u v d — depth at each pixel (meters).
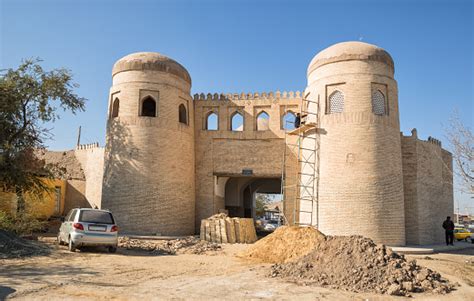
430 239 19.58
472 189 12.59
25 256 11.20
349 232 16.77
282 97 22.59
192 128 22.70
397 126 18.28
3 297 6.33
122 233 19.41
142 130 20.23
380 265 8.46
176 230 20.30
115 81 21.38
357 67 17.92
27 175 18.73
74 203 27.61
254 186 29.72
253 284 8.16
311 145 18.94
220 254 13.86
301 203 19.42
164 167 20.31
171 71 21.31
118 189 19.91
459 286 8.49
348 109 17.67
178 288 7.57
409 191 18.95
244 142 22.64
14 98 18.44
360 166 17.11
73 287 7.26
